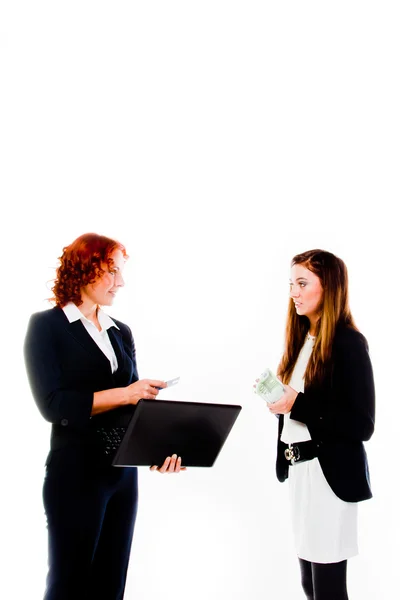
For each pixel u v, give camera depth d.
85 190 3.00
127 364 1.98
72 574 1.72
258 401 2.88
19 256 2.87
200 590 2.73
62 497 1.74
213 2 3.05
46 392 1.79
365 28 3.03
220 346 2.93
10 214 2.90
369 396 1.88
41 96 3.01
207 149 3.06
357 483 1.86
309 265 1.98
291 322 2.09
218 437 1.88
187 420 1.78
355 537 1.89
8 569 2.62
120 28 3.05
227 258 3.01
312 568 1.89
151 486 2.81
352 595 2.70
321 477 1.88
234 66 3.06
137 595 2.72
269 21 3.05
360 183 3.04
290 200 3.05
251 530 2.78
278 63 3.06
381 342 2.89
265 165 3.06
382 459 2.80
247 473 2.82
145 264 3.00
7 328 2.79
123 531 1.90
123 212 3.01
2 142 2.96
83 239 1.94
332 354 1.92
